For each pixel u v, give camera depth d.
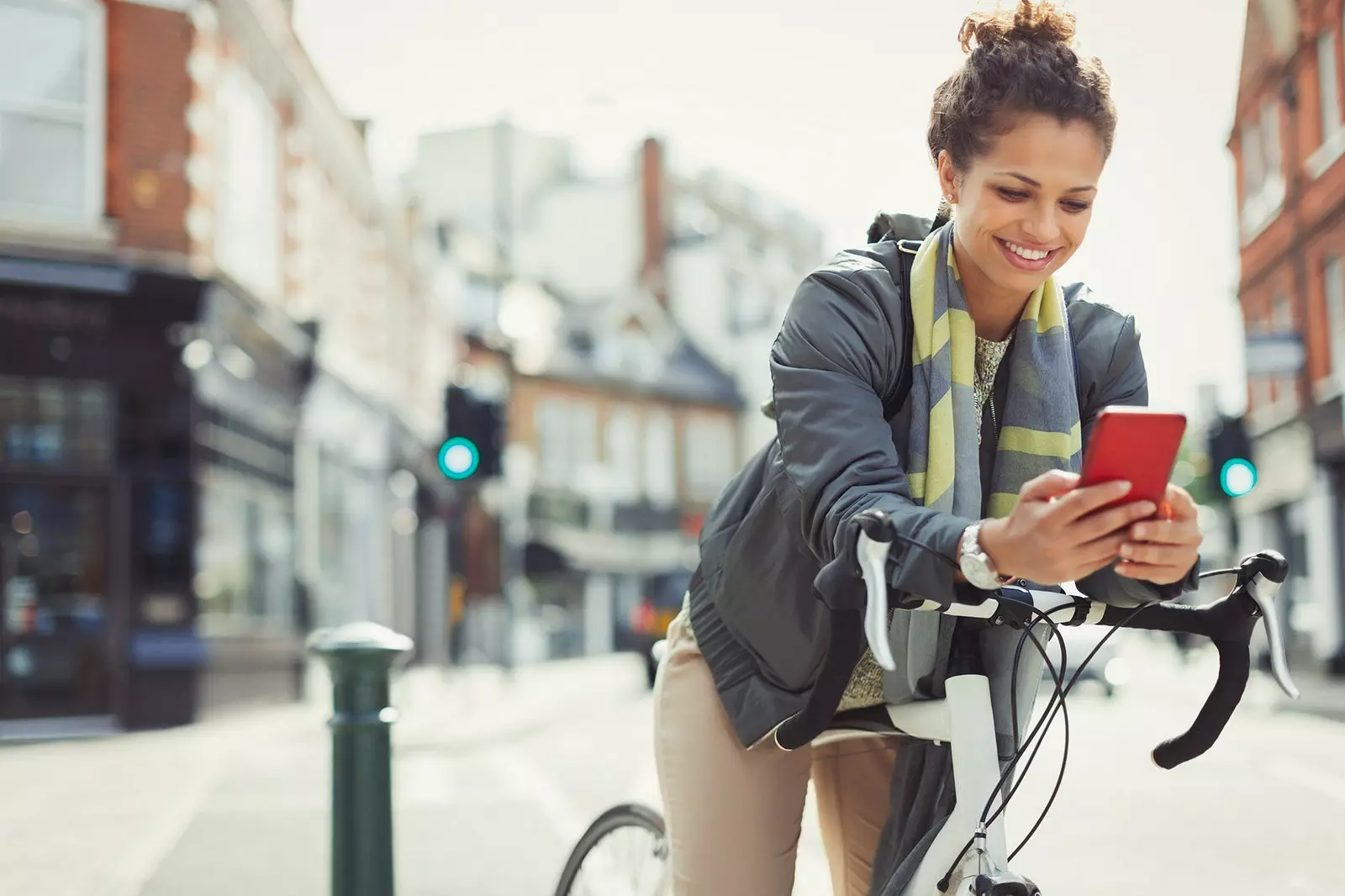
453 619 16.05
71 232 13.86
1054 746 9.81
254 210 16.53
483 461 13.96
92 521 14.03
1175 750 1.70
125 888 5.76
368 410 22.19
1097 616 1.64
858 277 1.68
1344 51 17.94
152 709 13.91
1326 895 5.08
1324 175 18.66
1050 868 5.65
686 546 41.38
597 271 43.62
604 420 39.31
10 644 13.70
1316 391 19.52
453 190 37.09
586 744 12.19
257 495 16.36
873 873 1.87
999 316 1.73
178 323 14.11
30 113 14.12
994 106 1.55
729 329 45.91
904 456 1.71
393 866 3.74
